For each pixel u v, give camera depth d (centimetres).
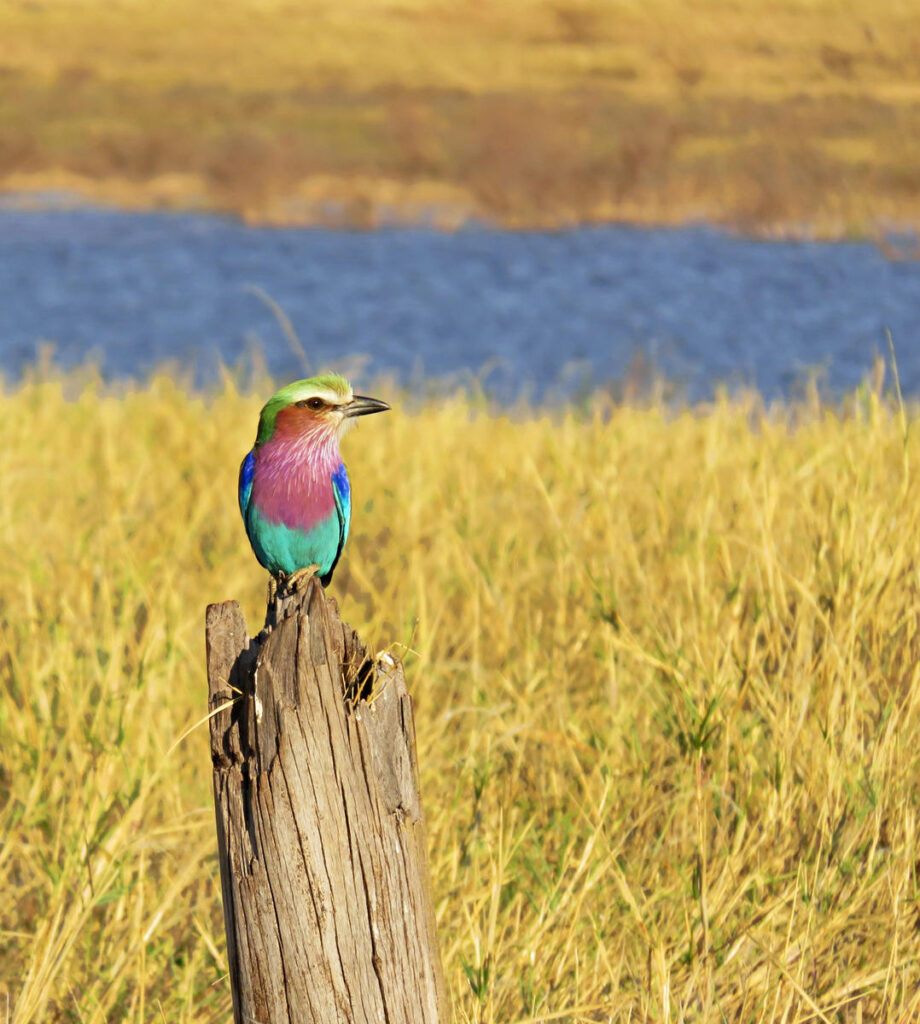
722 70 7788
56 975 806
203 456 1691
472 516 1411
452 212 5391
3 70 7712
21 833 948
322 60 8462
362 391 2352
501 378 3056
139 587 1177
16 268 4366
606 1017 776
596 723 1039
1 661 1153
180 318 3762
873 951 811
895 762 918
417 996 555
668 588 1198
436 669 1109
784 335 3531
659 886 865
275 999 549
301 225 5197
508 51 8669
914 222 5116
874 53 7631
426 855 570
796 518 1238
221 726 565
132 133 6197
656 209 5356
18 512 1461
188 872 859
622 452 1537
